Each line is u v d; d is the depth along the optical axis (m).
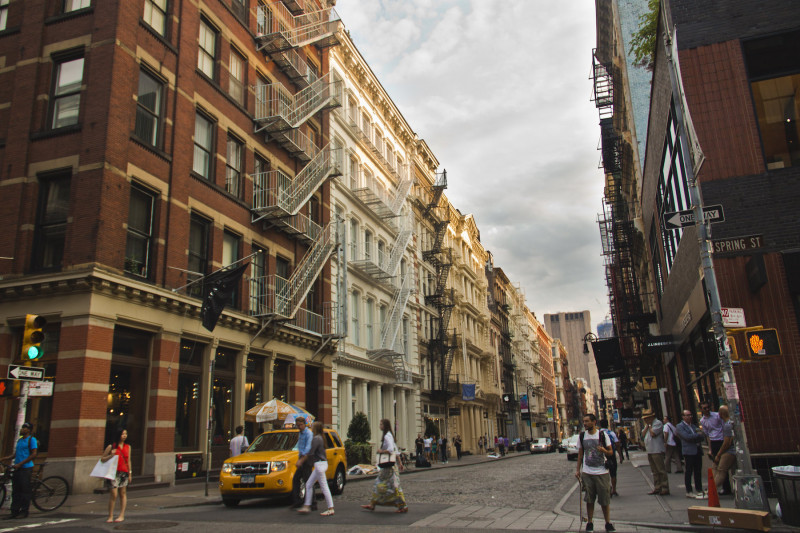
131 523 10.30
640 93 25.34
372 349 33.38
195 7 21.25
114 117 16.64
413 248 44.31
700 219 10.39
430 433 39.62
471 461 39.84
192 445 18.92
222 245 21.47
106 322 15.65
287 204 24.83
